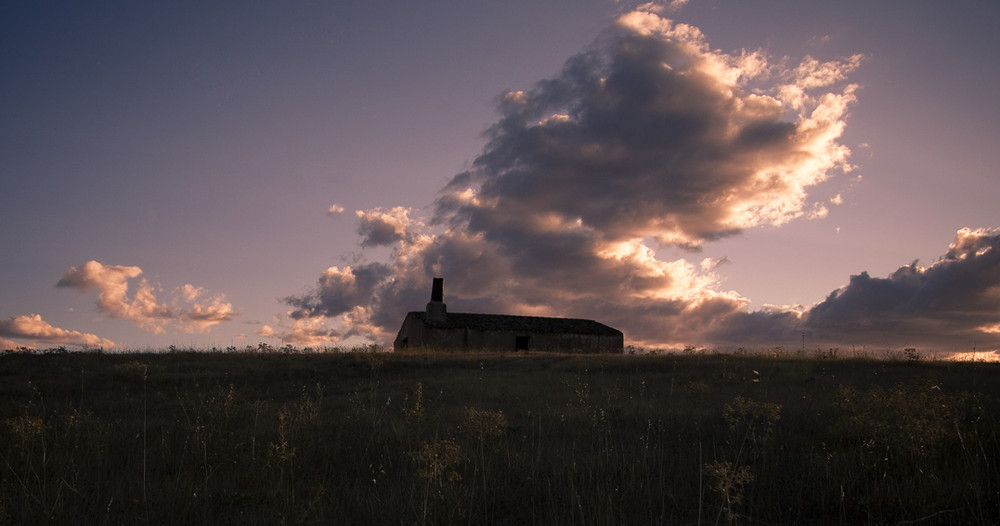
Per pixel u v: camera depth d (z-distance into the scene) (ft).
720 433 37.40
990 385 54.19
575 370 81.10
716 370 75.00
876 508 23.70
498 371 81.15
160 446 35.68
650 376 72.23
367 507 25.05
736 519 22.39
